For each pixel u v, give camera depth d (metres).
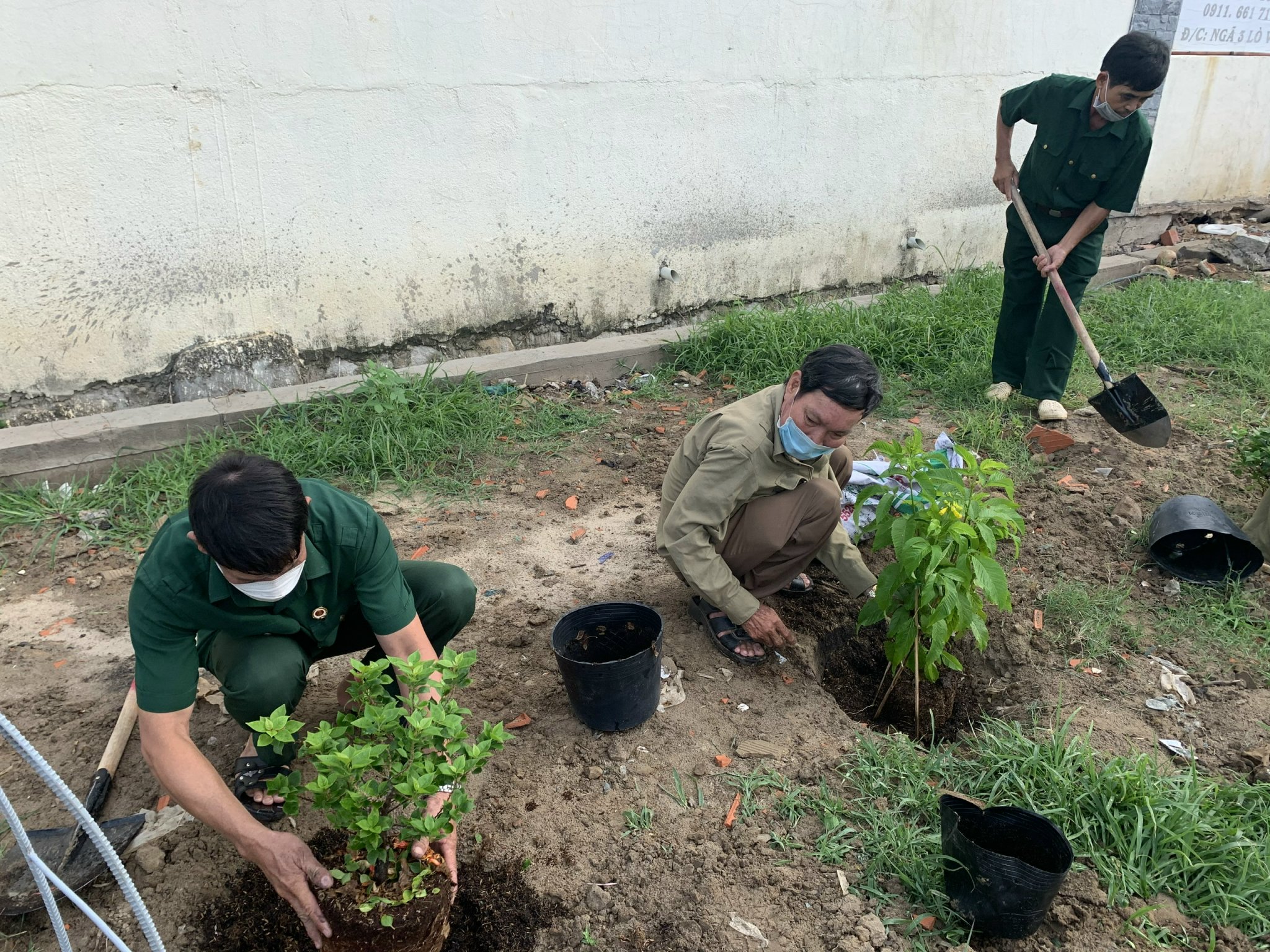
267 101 4.68
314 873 2.00
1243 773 2.88
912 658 3.17
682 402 5.68
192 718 2.97
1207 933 2.36
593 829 2.60
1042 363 5.33
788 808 2.66
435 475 4.66
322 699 3.05
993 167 7.94
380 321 5.41
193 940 2.29
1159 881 2.46
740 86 6.28
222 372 4.92
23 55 4.05
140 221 4.54
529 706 3.07
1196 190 10.07
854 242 7.35
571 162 5.76
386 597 2.32
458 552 4.02
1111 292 7.64
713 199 6.47
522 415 5.33
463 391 5.21
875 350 6.20
